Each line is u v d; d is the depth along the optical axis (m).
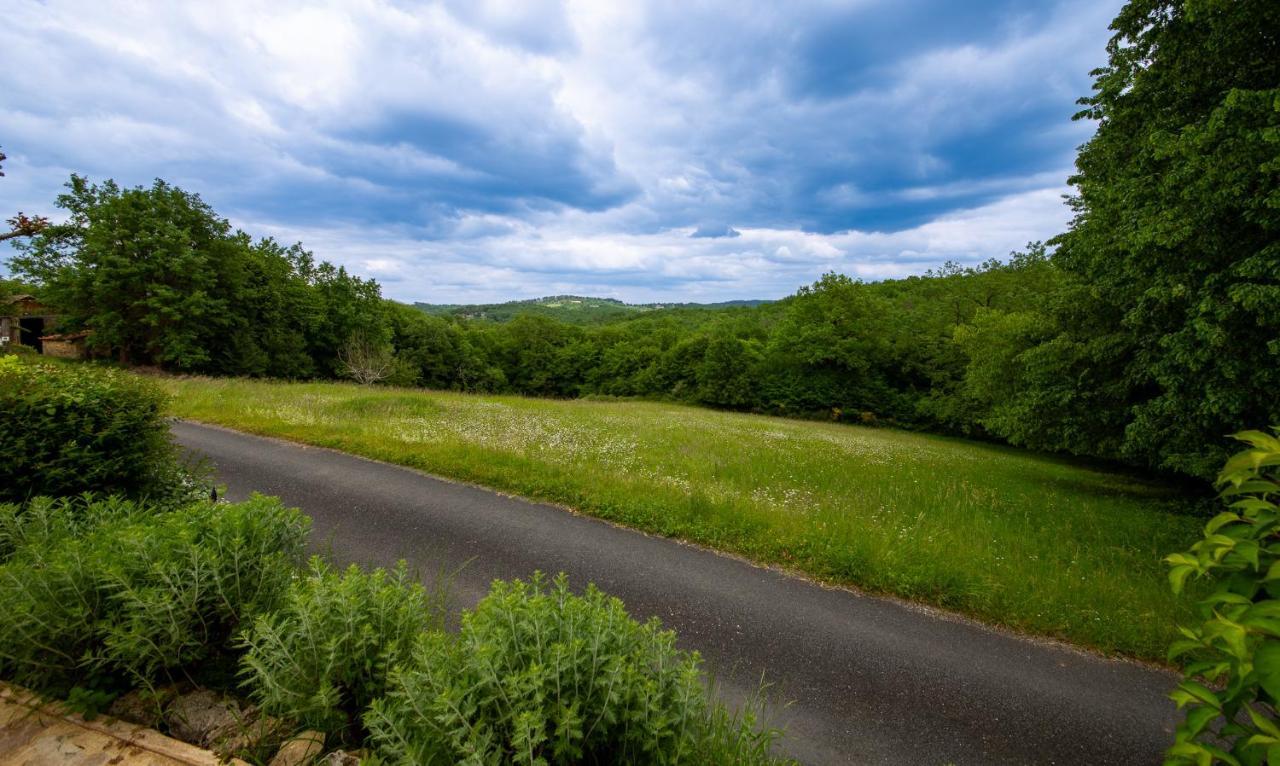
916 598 5.84
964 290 38.44
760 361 50.09
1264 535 1.49
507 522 7.16
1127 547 8.75
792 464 13.41
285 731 2.44
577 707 1.98
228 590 2.90
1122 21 11.68
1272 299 7.97
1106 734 3.91
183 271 26.56
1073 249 13.40
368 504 7.49
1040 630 5.33
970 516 9.68
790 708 3.91
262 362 33.00
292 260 44.78
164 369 26.75
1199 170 8.71
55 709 2.54
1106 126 12.94
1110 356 13.14
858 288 44.47
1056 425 14.91
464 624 2.36
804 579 6.15
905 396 42.88
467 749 1.78
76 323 26.72
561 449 11.88
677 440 16.09
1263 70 9.47
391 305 61.75
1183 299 9.67
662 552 6.58
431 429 12.70
